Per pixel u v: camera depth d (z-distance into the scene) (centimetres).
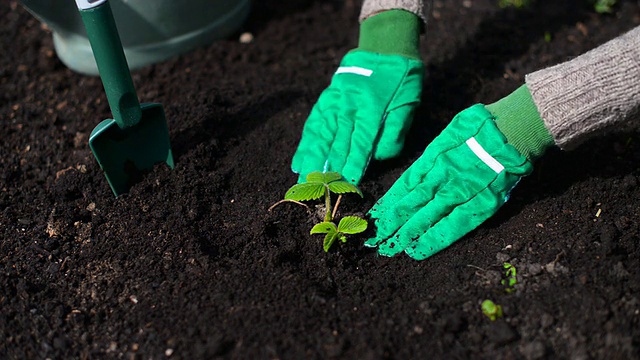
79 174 122
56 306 109
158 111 118
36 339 107
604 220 114
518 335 104
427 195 113
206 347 104
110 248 115
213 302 108
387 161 122
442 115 129
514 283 109
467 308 107
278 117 131
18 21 150
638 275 108
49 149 129
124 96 111
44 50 144
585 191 118
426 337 105
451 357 103
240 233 116
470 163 112
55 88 138
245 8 146
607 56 104
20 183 125
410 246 113
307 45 144
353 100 120
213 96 132
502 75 136
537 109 108
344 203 117
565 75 106
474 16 147
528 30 144
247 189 122
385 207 115
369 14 125
